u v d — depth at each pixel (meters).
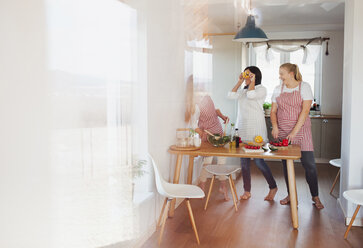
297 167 5.96
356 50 3.16
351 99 3.21
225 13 5.00
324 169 5.71
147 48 3.02
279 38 6.58
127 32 2.64
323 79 6.44
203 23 4.84
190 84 4.22
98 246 2.29
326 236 3.04
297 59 6.57
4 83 1.59
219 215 3.56
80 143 2.08
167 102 3.48
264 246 2.85
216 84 5.49
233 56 5.47
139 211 2.85
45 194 1.84
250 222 3.37
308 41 6.35
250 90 3.94
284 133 3.76
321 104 6.48
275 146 3.42
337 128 6.05
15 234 1.68
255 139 3.58
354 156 3.23
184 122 3.97
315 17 5.57
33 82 1.74
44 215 1.83
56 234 1.91
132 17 2.72
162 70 3.37
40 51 1.78
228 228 3.22
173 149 3.37
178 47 3.83
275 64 6.65
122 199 2.56
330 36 6.38
